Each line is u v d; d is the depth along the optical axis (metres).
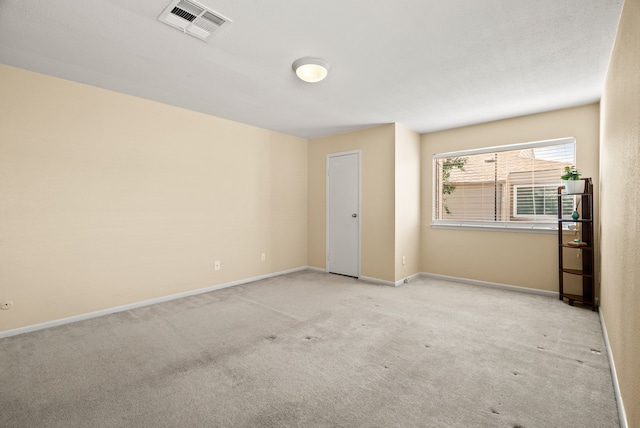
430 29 2.14
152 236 3.62
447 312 3.32
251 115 4.12
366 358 2.34
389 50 2.42
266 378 2.07
